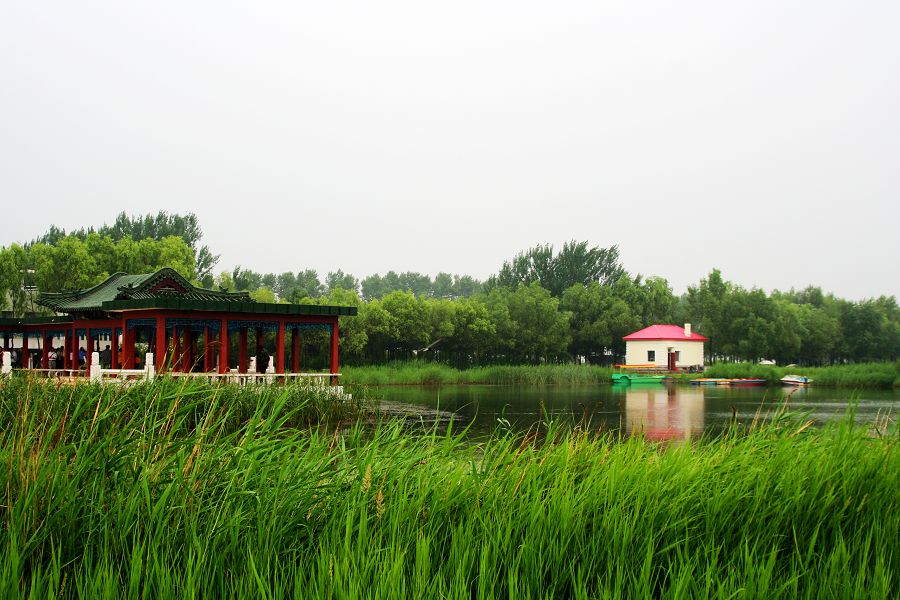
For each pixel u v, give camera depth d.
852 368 63.41
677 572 6.34
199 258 79.06
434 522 6.68
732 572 6.18
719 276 82.56
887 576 6.41
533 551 6.14
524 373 62.31
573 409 34.78
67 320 35.62
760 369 65.31
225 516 6.18
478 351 73.62
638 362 77.38
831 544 7.38
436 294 160.38
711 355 88.38
